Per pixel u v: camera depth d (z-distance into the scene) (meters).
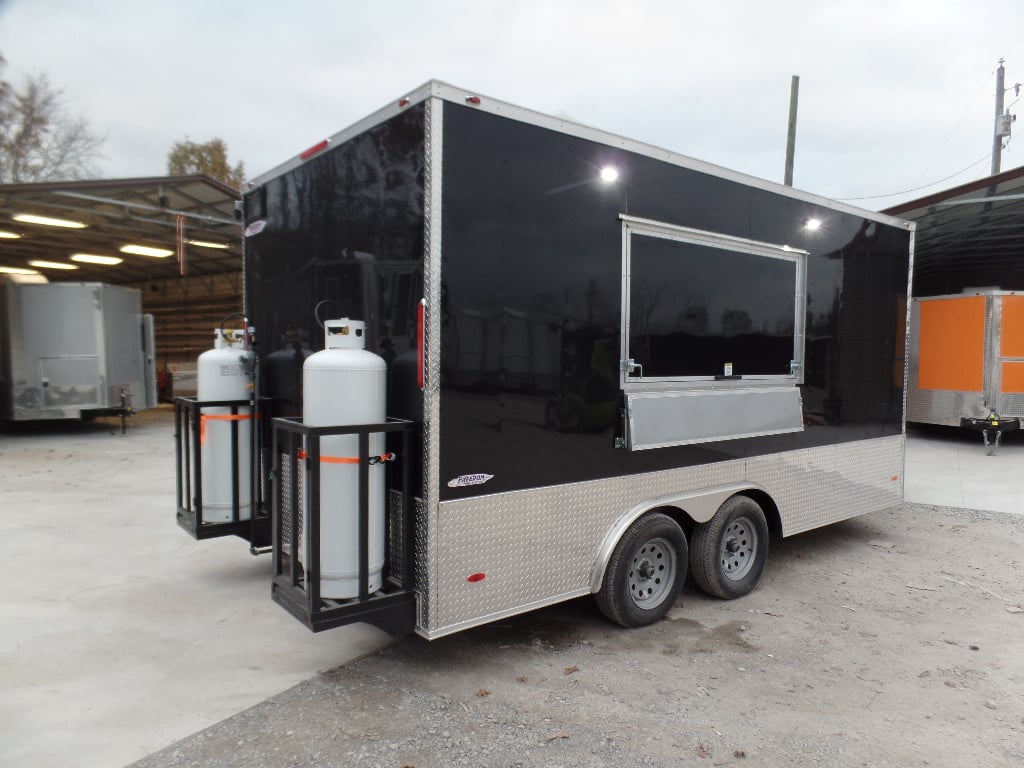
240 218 4.35
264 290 4.07
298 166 3.66
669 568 3.75
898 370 5.36
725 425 3.91
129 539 5.25
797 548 5.29
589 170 3.23
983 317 10.18
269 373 4.03
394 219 2.91
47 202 11.27
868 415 5.07
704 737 2.62
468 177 2.79
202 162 32.53
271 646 3.38
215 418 3.96
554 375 3.13
